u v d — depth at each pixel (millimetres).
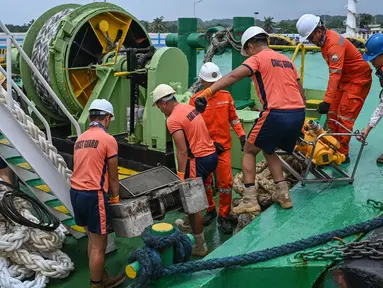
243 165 4031
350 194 4383
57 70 6719
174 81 5969
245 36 3889
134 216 3564
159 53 5762
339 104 5219
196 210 3908
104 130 3629
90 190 3457
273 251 3166
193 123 4148
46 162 4000
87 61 7168
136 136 6195
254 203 4039
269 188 4926
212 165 4281
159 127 5770
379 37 4680
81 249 4375
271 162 4113
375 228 3496
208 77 4602
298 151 4805
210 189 4820
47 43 6746
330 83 4648
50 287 3779
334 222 3801
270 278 3104
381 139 6172
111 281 3721
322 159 4570
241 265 3119
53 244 3932
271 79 3672
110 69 6559
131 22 7539
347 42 4996
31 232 3902
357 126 6691
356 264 2947
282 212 4051
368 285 2824
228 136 4629
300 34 4727
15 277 3811
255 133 3822
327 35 4641
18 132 3832
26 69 7035
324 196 4363
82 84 7152
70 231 4473
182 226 4719
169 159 5797
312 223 3799
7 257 3863
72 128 7047
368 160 5387
